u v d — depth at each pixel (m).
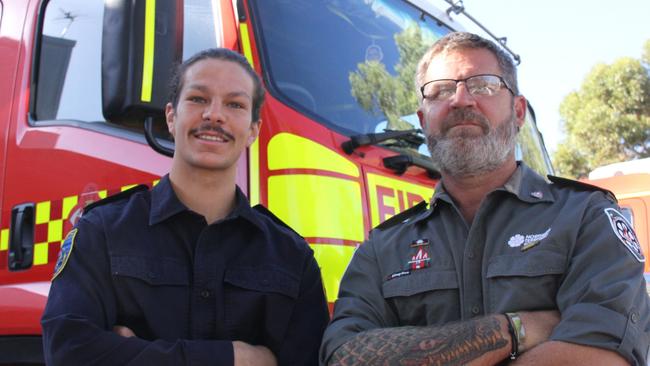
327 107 2.66
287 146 2.38
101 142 2.68
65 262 1.91
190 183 2.07
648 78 20.66
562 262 1.88
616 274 1.78
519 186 2.07
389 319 2.12
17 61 3.15
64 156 2.76
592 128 20.84
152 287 1.92
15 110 3.03
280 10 2.73
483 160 2.07
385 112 2.94
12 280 2.78
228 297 2.00
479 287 1.99
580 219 1.93
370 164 2.60
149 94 2.21
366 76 2.95
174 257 1.99
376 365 1.79
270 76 2.53
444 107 2.13
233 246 2.08
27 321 2.64
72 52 2.98
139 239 1.97
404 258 2.14
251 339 2.03
